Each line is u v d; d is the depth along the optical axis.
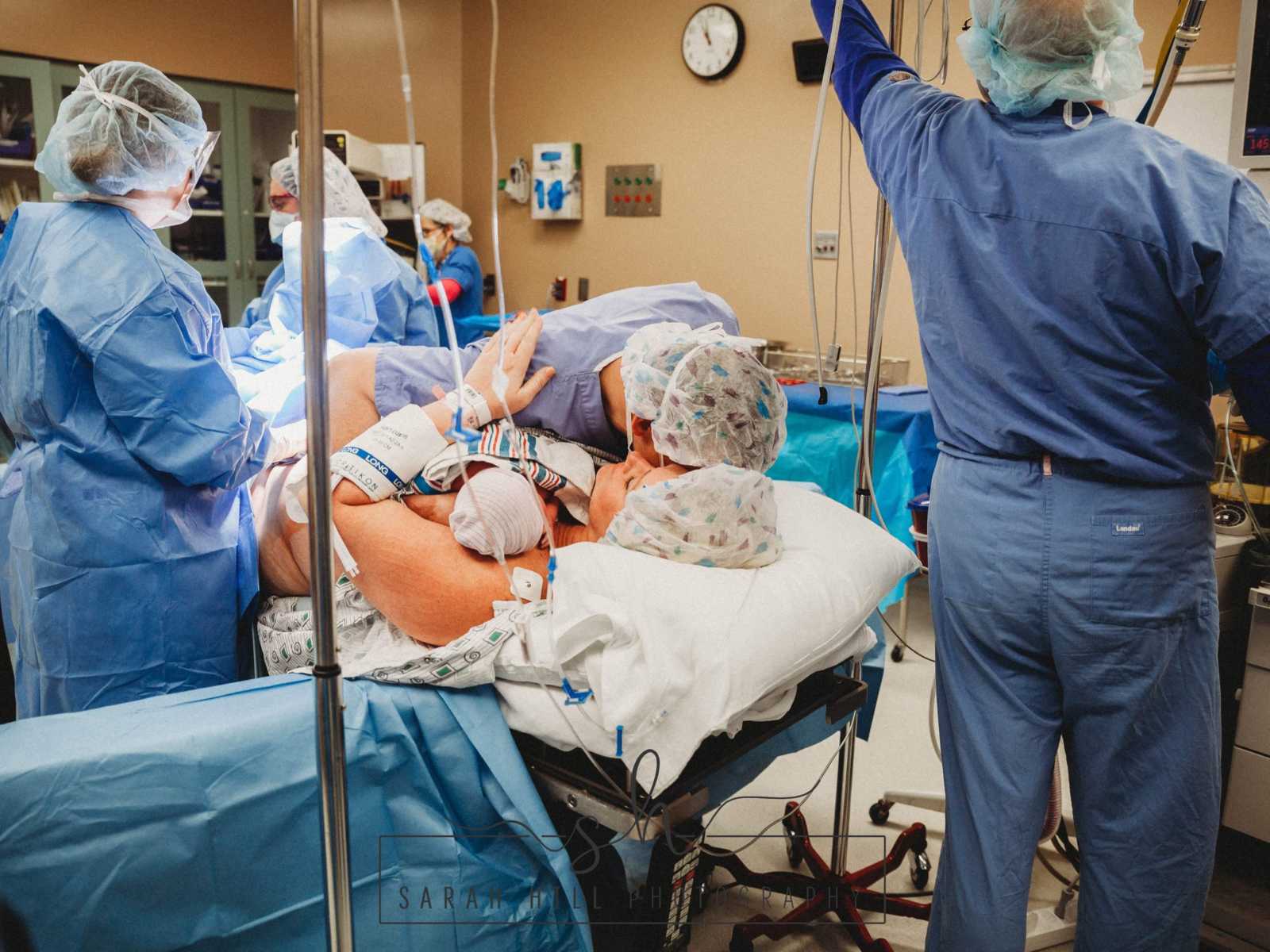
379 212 4.51
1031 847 1.42
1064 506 1.30
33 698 1.63
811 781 2.45
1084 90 1.26
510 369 1.66
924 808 2.23
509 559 1.50
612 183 5.11
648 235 5.03
